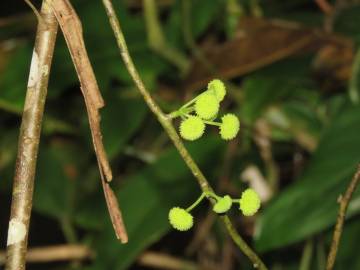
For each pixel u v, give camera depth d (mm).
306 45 839
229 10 938
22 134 446
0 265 979
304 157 971
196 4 910
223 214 478
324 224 702
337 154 752
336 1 928
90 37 896
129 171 1026
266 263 947
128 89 902
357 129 768
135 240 811
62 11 453
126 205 839
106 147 870
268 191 947
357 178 514
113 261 806
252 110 890
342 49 836
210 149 889
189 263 985
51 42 452
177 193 848
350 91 807
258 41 836
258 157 945
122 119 879
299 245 932
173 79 934
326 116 932
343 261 828
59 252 967
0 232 1182
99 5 886
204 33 1003
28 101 448
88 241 979
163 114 457
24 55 875
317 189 726
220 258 967
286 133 950
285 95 936
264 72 885
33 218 1179
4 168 1038
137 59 917
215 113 453
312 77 883
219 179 908
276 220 716
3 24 898
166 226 816
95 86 453
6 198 1174
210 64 852
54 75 876
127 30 909
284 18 941
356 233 831
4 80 869
